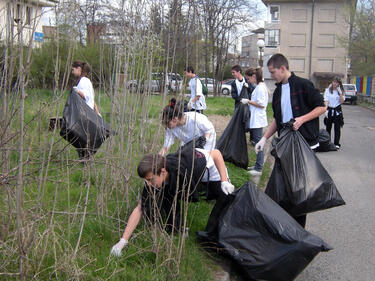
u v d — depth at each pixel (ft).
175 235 11.96
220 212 11.67
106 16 13.00
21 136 8.29
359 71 119.44
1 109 9.61
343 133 47.14
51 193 12.79
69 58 10.19
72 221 10.87
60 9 10.61
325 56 157.07
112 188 13.01
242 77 28.73
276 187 12.39
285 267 10.20
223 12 59.52
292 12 156.15
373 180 23.94
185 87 11.95
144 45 13.17
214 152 12.29
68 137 14.43
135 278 9.63
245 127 22.31
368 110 93.61
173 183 11.21
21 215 8.83
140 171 10.74
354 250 13.99
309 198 12.01
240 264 10.57
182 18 12.01
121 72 13.97
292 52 158.61
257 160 22.12
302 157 12.54
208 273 10.68
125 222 11.64
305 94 13.52
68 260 9.10
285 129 13.20
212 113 51.11
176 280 9.91
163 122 12.96
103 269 9.65
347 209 18.38
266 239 10.53
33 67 11.60
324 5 153.69
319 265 12.87
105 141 14.82
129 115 13.33
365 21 115.55
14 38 9.33
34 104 11.41
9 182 9.46
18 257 9.04
